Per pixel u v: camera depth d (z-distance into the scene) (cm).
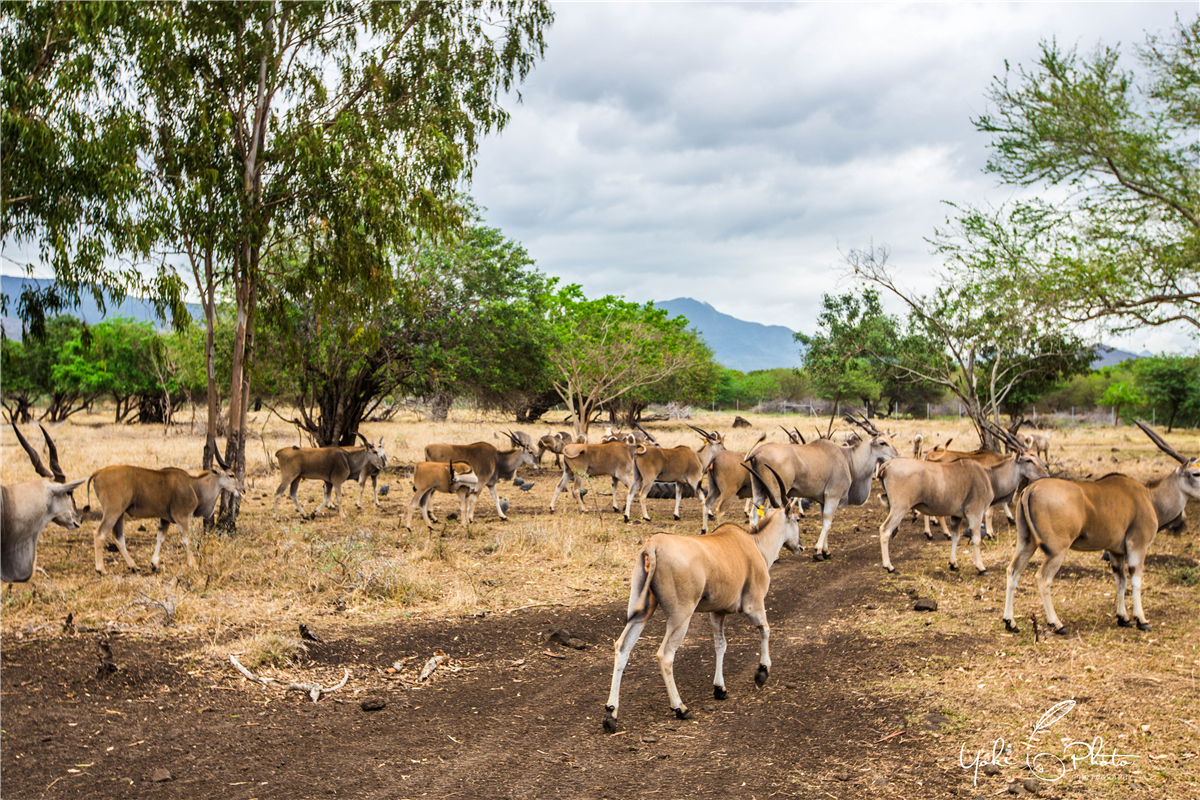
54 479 938
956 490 1150
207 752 564
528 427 4047
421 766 550
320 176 1365
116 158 1174
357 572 1021
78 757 547
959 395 2214
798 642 857
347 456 1680
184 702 654
